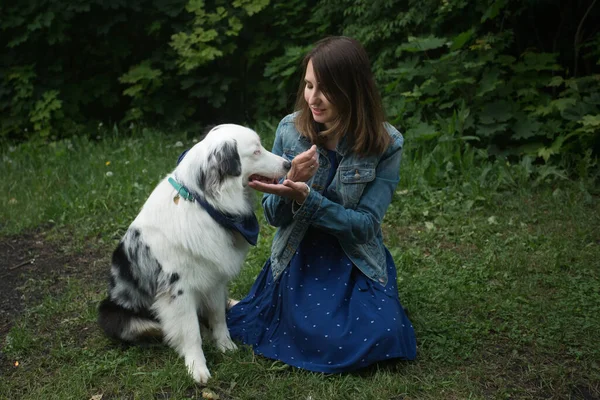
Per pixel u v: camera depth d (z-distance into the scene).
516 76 6.29
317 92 2.84
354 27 7.41
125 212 5.37
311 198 2.88
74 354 3.20
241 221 2.95
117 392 2.88
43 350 3.31
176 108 8.27
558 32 6.67
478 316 3.55
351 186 3.04
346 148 3.02
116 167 6.47
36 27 7.68
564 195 5.29
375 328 2.90
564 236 4.59
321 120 2.93
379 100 2.93
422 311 3.58
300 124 3.08
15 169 6.71
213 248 2.90
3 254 4.73
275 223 3.19
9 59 8.16
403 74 6.52
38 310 3.75
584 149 5.69
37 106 7.87
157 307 3.00
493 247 4.46
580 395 2.85
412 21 6.98
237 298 3.90
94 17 8.09
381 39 7.22
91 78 8.45
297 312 3.04
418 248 4.51
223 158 2.80
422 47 6.32
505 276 4.00
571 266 4.10
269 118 7.94
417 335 3.34
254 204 3.09
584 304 3.58
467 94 6.34
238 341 3.28
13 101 7.99
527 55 6.27
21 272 4.41
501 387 2.88
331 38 2.87
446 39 6.42
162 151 7.11
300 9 8.00
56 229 5.15
